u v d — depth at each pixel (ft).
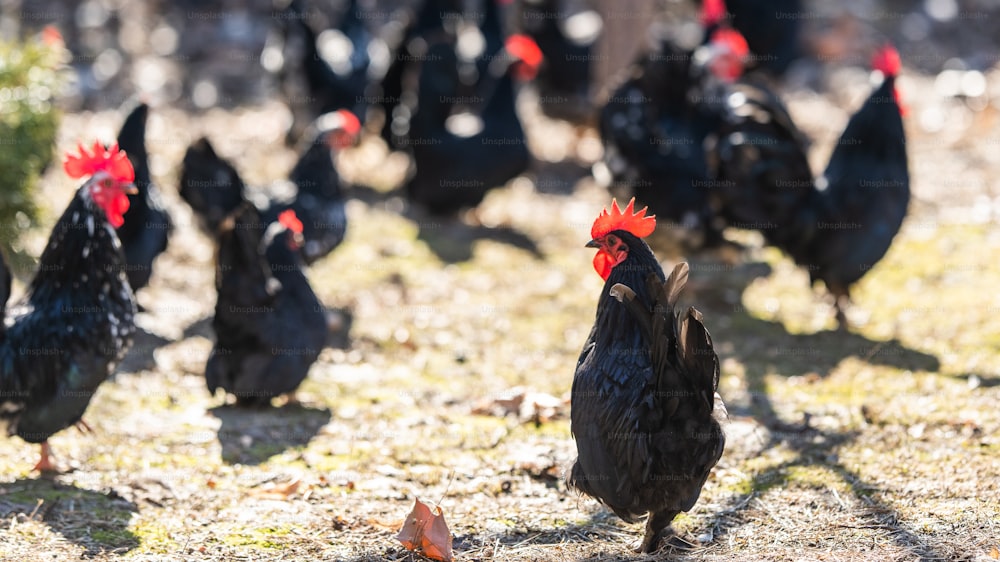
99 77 75.36
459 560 23.73
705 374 21.27
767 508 26.22
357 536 25.08
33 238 46.52
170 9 87.86
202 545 24.36
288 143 62.95
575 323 42.88
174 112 72.69
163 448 30.73
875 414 32.19
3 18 81.56
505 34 66.13
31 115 44.21
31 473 28.50
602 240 23.06
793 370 37.11
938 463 28.40
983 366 36.22
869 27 86.53
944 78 76.02
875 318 42.11
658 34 63.77
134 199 38.58
